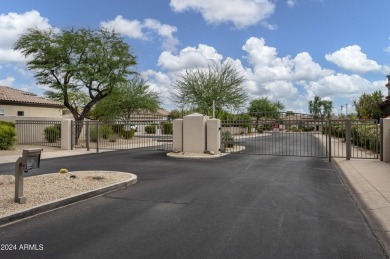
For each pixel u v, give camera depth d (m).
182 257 4.45
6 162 14.77
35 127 25.61
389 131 13.97
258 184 9.53
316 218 6.20
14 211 6.21
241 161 15.01
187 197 7.92
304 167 13.05
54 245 4.89
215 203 7.33
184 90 29.11
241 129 34.62
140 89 36.09
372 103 36.12
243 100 28.91
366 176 10.45
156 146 24.42
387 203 7.15
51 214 6.48
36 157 7.02
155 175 11.18
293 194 8.22
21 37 24.16
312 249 4.71
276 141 30.34
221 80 28.36
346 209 6.84
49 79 25.53
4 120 24.00
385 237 5.22
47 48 24.06
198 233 5.38
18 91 33.22
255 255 4.50
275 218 6.18
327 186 9.28
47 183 8.77
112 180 9.49
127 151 20.31
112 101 34.88
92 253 4.59
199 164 14.02
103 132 27.30
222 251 4.64
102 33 25.50
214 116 26.02
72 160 15.62
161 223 5.91
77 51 24.56
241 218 6.19
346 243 4.95
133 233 5.39
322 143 26.16
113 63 25.12
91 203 7.35
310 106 76.25
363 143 19.45
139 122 20.06
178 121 18.31
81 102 36.66
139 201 7.53
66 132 21.16
